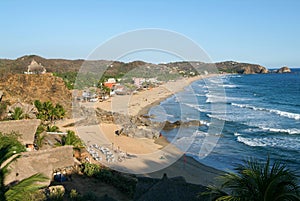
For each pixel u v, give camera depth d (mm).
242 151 29641
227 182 7047
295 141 34688
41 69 58281
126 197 14719
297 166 25938
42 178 9062
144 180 13367
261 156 28781
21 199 8312
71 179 17266
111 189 15898
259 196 6488
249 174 6785
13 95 42375
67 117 38875
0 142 11914
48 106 37188
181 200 9984
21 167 13328
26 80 47281
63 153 18562
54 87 47594
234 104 65688
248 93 88938
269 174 6727
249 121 46344
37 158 16797
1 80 46094
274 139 35656
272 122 45906
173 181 11219
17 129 19094
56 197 12492
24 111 33969
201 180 19234
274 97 79875
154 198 10258
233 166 24234
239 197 6602
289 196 6195
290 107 62625
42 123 32906
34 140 21203
